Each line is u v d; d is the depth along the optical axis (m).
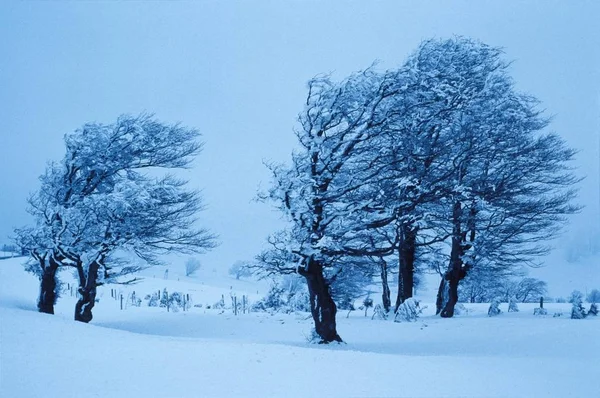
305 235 18.33
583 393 9.41
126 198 25.16
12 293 36.81
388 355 13.59
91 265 25.31
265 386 9.05
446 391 9.16
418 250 31.72
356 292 44.38
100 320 31.41
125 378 9.27
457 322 24.94
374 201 19.55
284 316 32.47
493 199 27.69
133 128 27.91
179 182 29.69
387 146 21.03
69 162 27.53
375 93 19.34
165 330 25.56
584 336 18.77
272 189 18.56
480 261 32.59
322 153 19.03
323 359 12.06
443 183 23.33
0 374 9.21
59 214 26.02
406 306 27.36
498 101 28.58
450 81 23.14
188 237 29.14
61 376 9.23
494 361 13.37
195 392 8.44
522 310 35.41
